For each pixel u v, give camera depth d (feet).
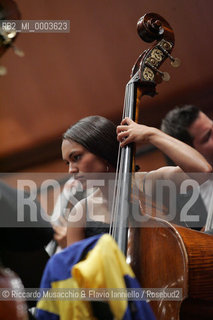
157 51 17.67
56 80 36.17
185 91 32.94
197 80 32.94
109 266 10.88
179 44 33.32
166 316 14.21
